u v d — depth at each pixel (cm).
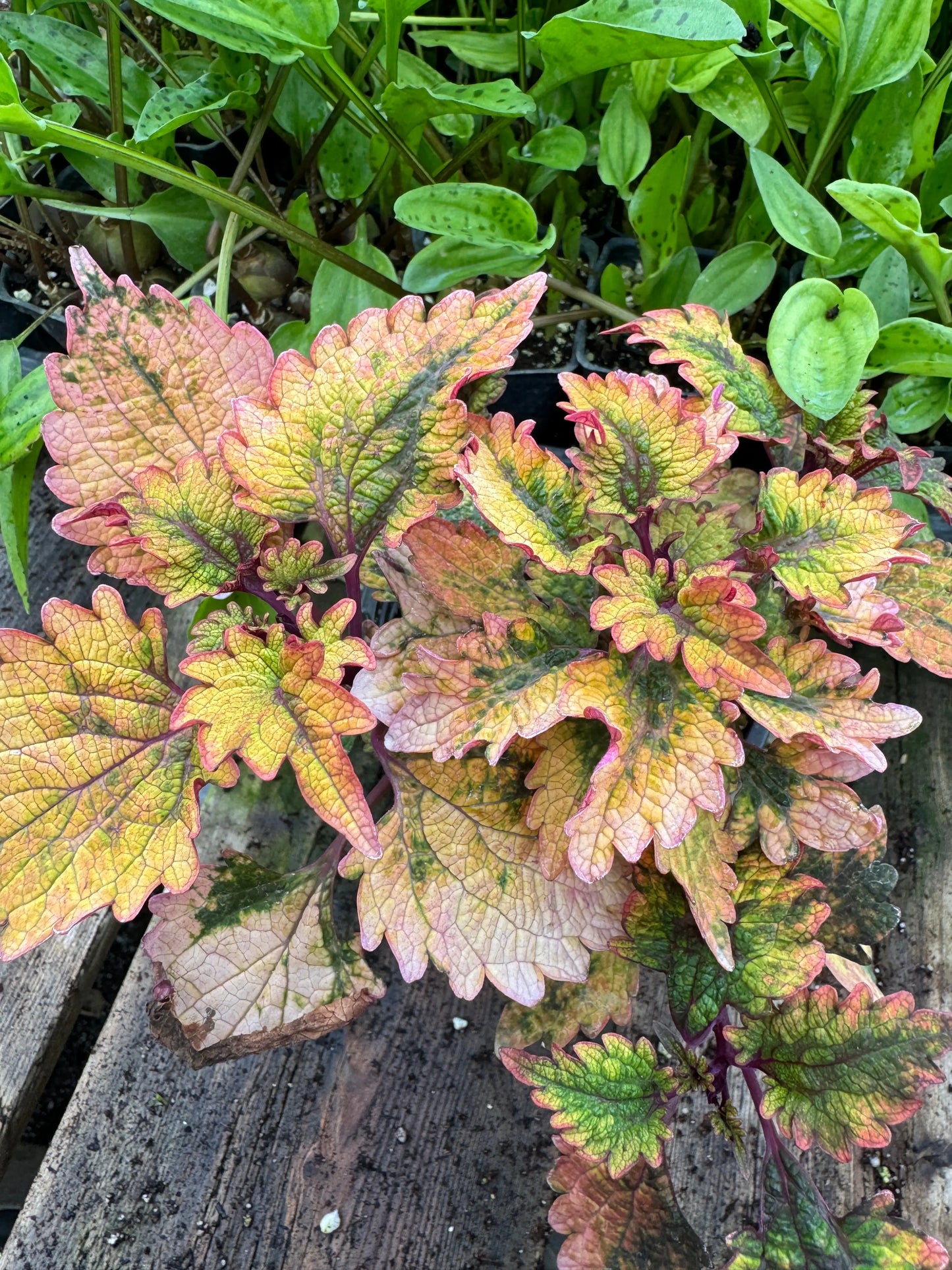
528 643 27
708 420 27
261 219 36
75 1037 44
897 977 36
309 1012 28
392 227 46
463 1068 35
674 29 30
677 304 43
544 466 27
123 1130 34
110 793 26
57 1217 33
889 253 37
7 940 24
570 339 46
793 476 27
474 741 25
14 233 47
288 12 32
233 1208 33
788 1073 27
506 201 36
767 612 29
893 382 43
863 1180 33
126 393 29
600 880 28
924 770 39
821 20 34
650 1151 26
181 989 28
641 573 26
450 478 27
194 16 34
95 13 47
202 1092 34
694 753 25
